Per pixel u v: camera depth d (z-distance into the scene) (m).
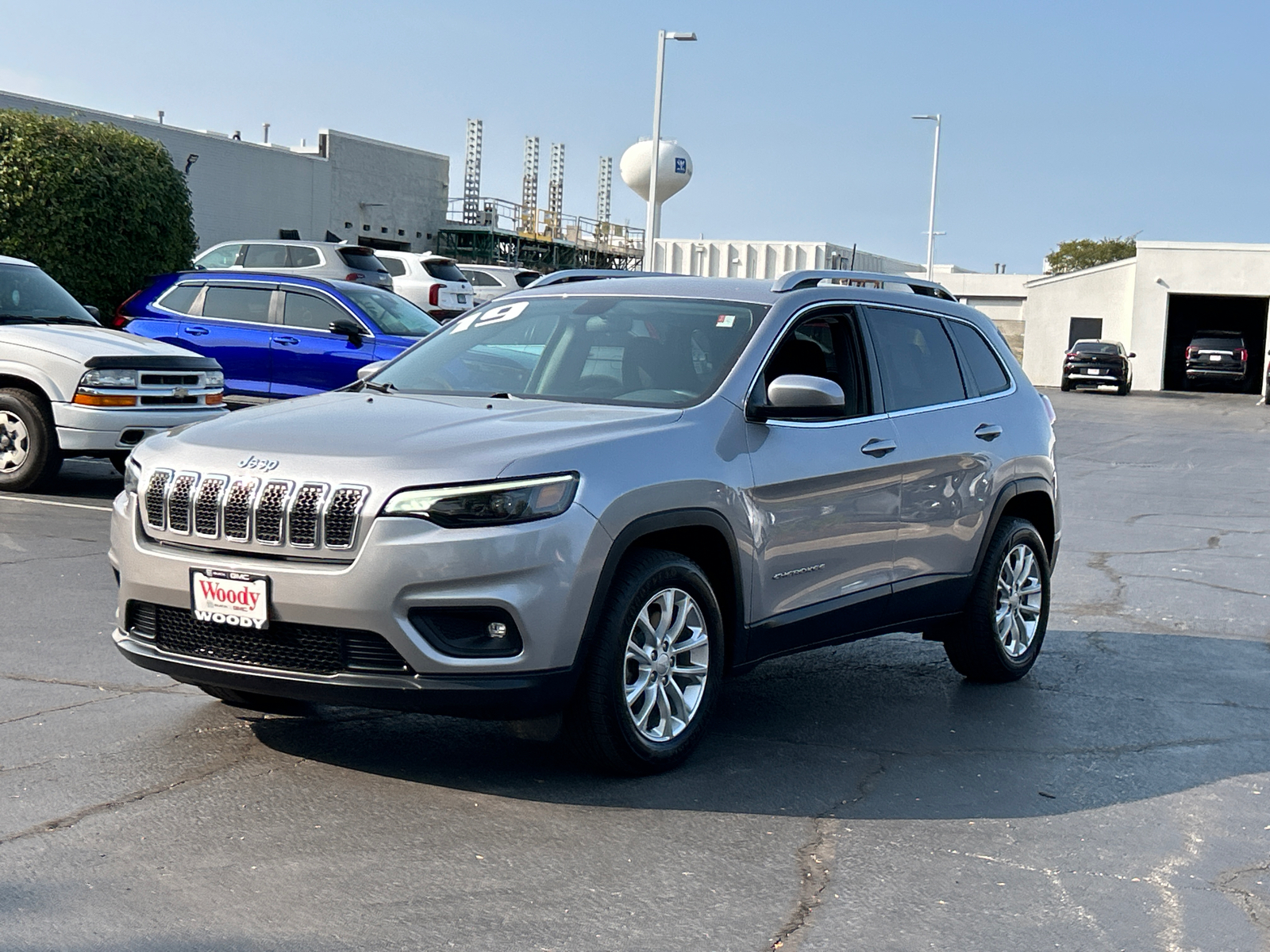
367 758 4.83
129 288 21.09
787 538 5.17
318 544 4.27
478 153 64.44
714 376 5.19
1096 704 6.17
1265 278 45.03
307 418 4.80
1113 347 42.44
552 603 4.30
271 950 3.29
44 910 3.47
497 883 3.76
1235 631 8.00
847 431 5.53
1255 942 3.57
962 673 6.55
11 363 10.72
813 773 4.93
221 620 4.39
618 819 4.33
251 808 4.29
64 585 7.62
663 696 4.75
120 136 21.08
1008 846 4.25
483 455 4.33
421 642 4.21
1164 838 4.39
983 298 76.00
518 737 4.75
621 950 3.36
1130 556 10.80
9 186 19.88
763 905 3.69
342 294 14.49
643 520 4.55
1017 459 6.54
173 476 4.53
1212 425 28.36
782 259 44.19
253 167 40.12
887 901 3.76
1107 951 3.48
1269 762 5.32
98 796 4.34
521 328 5.72
